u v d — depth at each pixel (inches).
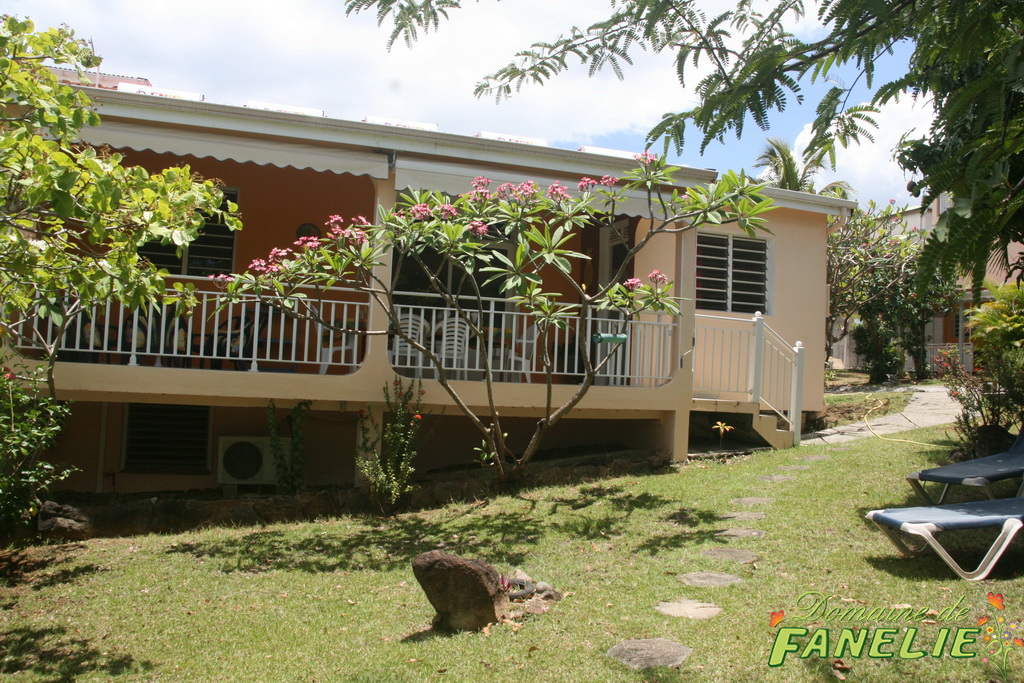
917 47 122.5
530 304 317.1
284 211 435.2
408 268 449.7
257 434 411.5
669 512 294.8
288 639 198.7
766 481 332.8
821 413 499.2
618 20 127.3
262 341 397.4
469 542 274.5
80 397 327.0
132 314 363.6
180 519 308.3
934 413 503.2
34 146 181.3
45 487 277.1
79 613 219.9
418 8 129.6
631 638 179.3
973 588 191.6
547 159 368.5
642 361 412.5
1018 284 255.4
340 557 265.4
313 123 335.0
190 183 222.4
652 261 459.5
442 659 176.6
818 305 496.7
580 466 367.2
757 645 168.9
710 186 300.4
